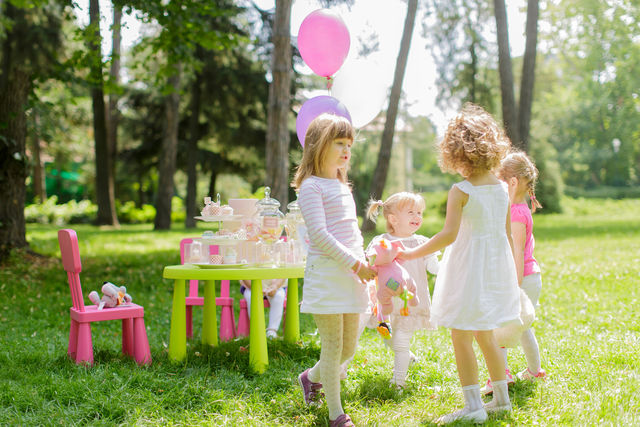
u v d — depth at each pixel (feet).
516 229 10.73
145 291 23.99
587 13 50.90
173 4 28.76
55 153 95.71
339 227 9.16
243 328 15.70
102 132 67.41
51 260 31.53
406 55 41.06
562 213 89.20
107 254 36.94
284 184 30.83
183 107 73.92
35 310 19.75
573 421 8.77
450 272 9.49
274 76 30.68
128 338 13.07
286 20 30.37
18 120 31.19
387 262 9.98
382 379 11.33
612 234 43.27
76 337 12.70
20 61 31.14
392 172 116.57
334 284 8.94
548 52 54.95
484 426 8.73
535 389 10.49
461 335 9.37
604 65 64.54
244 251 12.44
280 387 10.89
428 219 79.66
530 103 45.42
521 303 9.94
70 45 34.47
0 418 9.32
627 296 19.10
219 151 78.23
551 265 27.76
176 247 41.75
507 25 41.39
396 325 11.23
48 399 10.33
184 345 12.42
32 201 101.24
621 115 112.68
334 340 9.11
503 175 11.14
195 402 10.15
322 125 9.39
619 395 9.68
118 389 10.41
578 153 123.34
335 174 9.66
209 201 12.83
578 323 15.93
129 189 111.65
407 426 8.95
